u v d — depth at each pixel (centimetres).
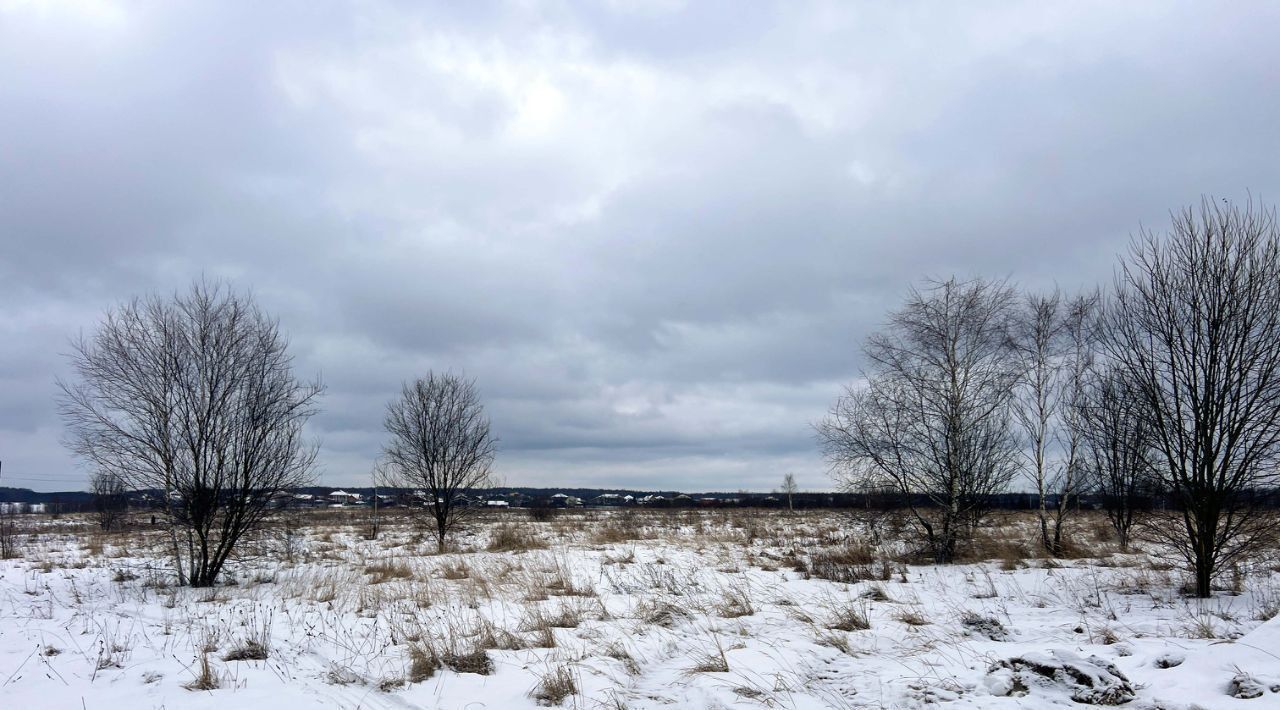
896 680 722
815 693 701
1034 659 694
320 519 4741
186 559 1773
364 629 1068
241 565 1816
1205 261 1145
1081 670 655
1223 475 1130
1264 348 1098
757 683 739
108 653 895
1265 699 570
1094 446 1934
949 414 1916
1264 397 1101
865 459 1972
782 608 1194
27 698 698
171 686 739
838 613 1084
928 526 1883
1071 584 1351
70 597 1449
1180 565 1491
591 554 2153
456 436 2670
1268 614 984
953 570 1658
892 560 1888
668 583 1474
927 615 1087
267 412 1722
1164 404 1188
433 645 915
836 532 2722
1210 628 884
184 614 1223
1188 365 1159
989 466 1891
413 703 699
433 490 2614
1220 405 1130
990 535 2134
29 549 2628
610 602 1290
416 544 2752
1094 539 2220
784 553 2073
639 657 886
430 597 1359
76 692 718
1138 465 1275
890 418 1966
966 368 1948
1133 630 920
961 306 1969
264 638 951
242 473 1677
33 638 992
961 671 740
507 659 868
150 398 1628
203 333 1667
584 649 918
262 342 1736
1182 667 673
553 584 1498
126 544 2606
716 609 1180
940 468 1902
